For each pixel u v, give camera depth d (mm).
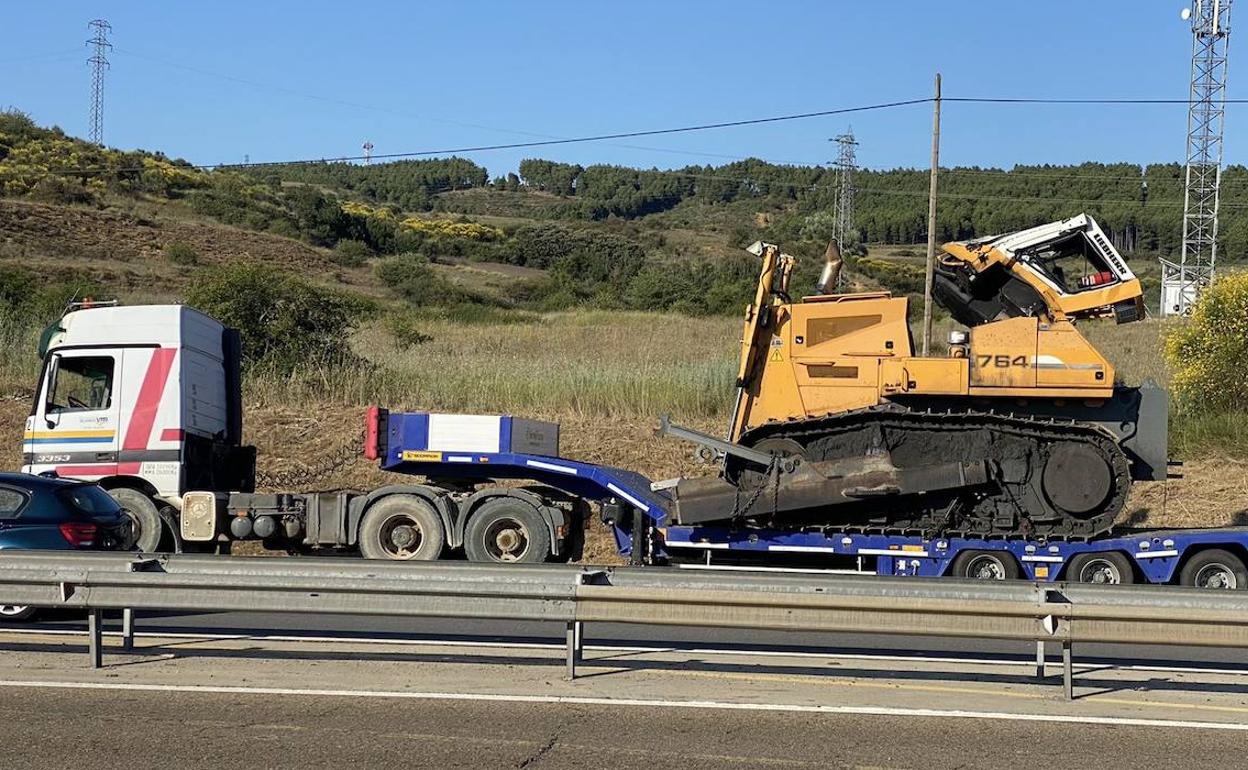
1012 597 8656
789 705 8367
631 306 63656
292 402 23344
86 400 16078
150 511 15617
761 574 9062
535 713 8109
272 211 84000
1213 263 49406
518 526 15242
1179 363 22047
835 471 13875
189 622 11773
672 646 10609
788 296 14898
